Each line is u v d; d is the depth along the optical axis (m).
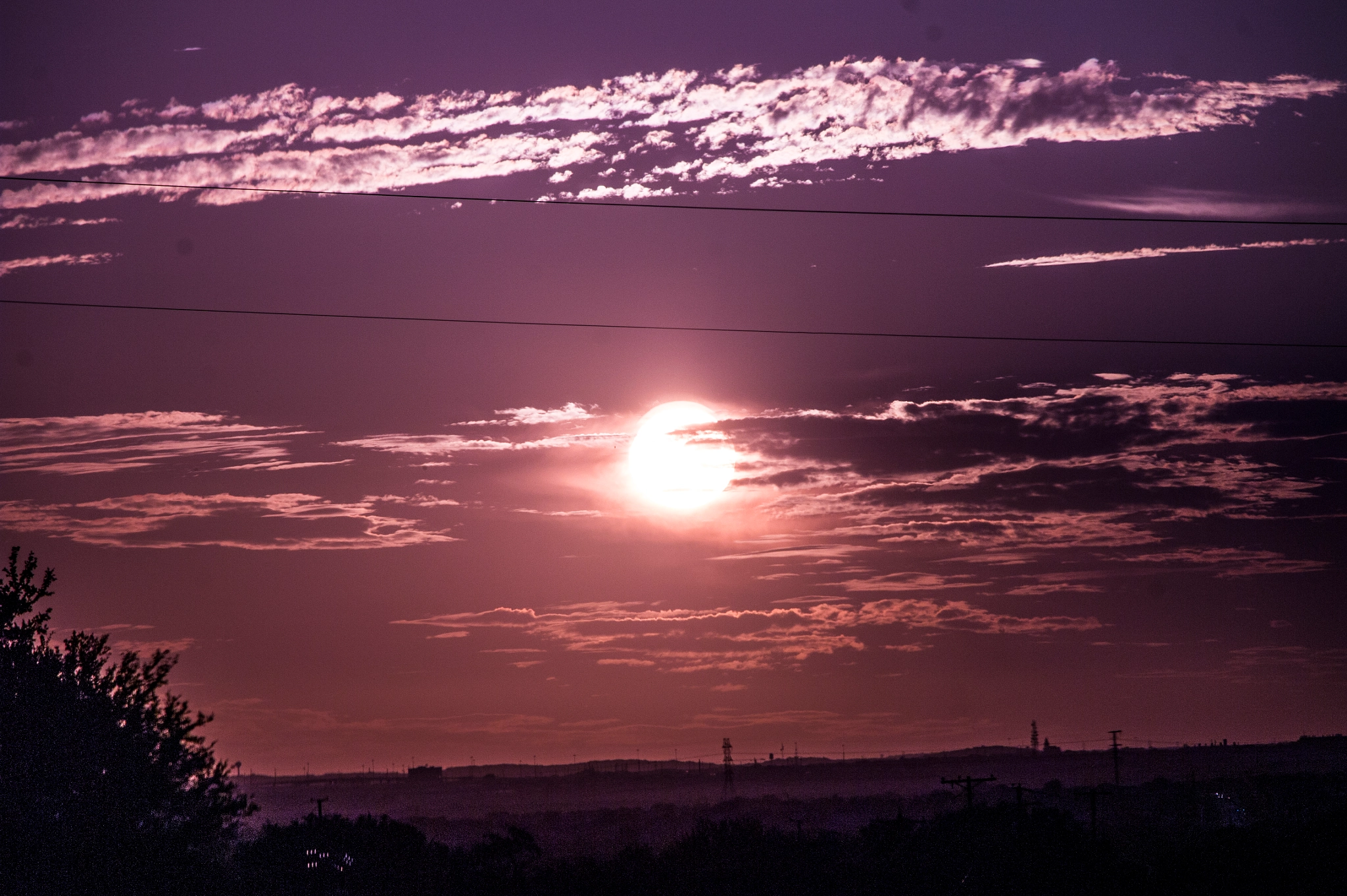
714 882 173.50
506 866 176.25
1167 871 163.25
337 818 164.00
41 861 59.41
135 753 63.69
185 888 64.12
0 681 61.47
